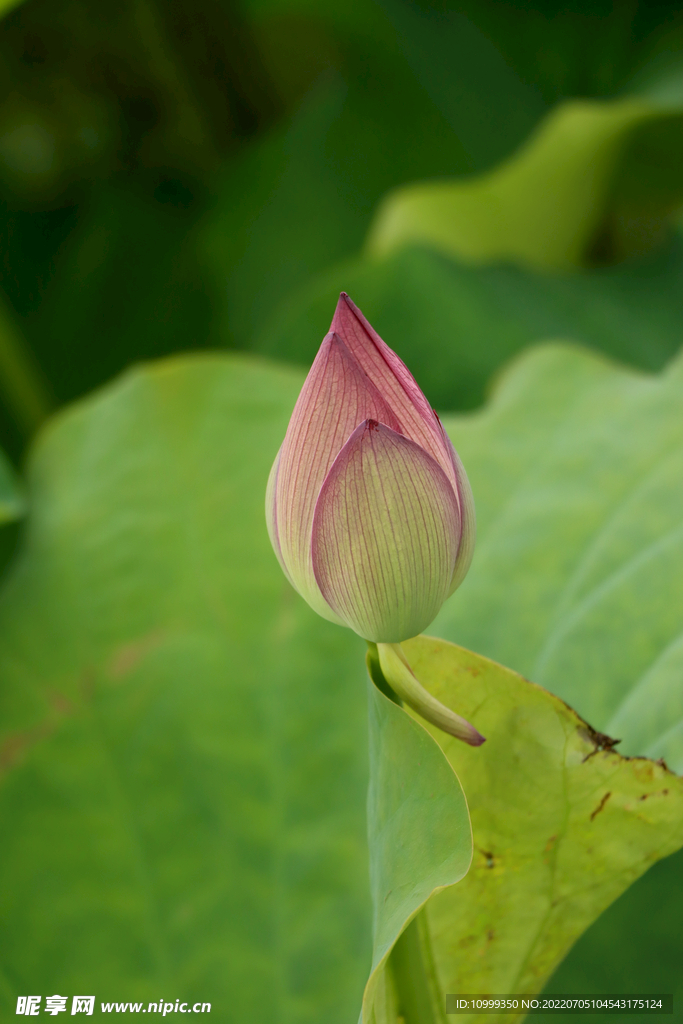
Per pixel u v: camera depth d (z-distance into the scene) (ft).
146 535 4.35
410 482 3.13
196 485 4.44
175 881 3.84
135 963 3.78
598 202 6.91
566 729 3.36
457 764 3.39
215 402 4.59
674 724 3.55
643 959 3.83
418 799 3.26
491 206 6.75
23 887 3.84
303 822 3.85
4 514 4.53
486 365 6.05
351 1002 3.72
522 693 3.35
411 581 3.15
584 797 3.39
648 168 6.61
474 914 3.46
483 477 4.04
